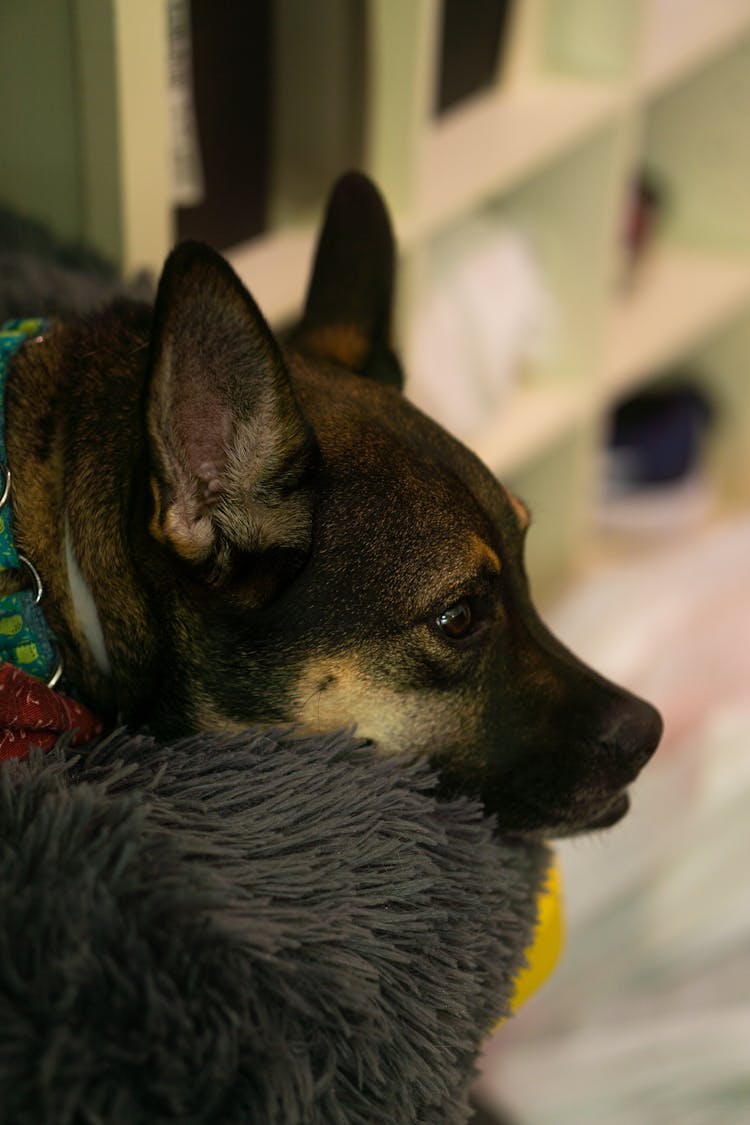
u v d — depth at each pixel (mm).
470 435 2529
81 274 1592
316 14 1878
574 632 2635
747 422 3299
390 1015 990
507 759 1287
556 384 2727
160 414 1041
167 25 1651
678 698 2457
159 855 951
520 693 1293
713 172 3086
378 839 1073
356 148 2021
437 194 2131
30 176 1674
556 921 1397
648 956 2033
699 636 2623
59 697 1138
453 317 2453
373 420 1247
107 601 1187
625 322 2928
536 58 2496
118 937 890
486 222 2559
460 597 1209
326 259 1433
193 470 1088
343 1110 936
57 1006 847
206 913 916
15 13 1545
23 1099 818
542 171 2562
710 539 2975
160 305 988
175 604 1159
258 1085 879
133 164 1600
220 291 1013
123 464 1183
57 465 1231
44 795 987
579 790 1305
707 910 2094
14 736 1090
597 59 2475
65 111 1595
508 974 1151
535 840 1333
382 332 1439
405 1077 977
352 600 1171
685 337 2926
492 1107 1781
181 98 1729
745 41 2873
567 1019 1931
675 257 3178
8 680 1102
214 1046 871
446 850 1126
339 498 1176
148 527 1098
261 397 1089
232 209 1949
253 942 915
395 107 1971
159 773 1051
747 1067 1841
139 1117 844
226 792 1061
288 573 1153
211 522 1114
